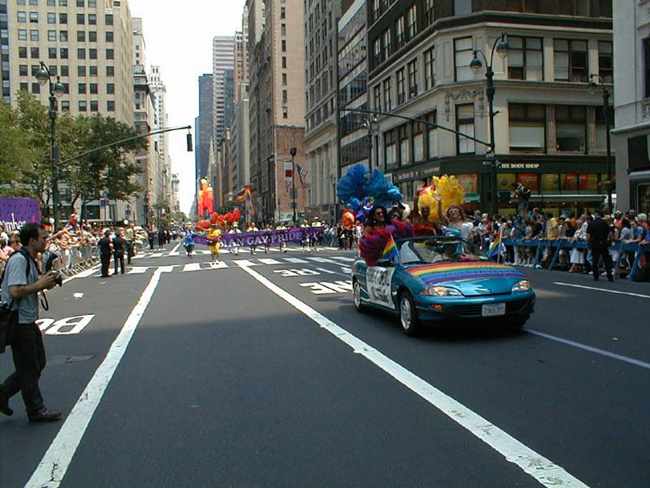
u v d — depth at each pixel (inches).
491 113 1012.5
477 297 331.6
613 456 173.8
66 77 3853.3
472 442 188.1
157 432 209.8
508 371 273.9
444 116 1524.4
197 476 170.6
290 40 4338.1
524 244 867.4
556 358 296.5
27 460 187.8
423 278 350.6
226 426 213.0
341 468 171.9
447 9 1512.1
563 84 1510.8
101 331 426.6
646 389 240.1
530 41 1507.1
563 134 1539.1
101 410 238.1
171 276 887.7
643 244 629.6
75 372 304.5
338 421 213.5
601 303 478.6
